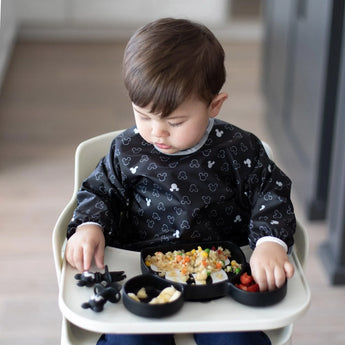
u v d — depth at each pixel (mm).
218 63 983
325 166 2078
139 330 857
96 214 1070
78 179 1178
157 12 3969
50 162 2564
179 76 927
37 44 3904
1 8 3451
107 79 3441
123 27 4016
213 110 1032
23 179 2426
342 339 1644
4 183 2395
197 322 861
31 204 2262
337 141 1848
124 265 1013
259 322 866
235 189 1116
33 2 3902
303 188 2240
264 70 3070
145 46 956
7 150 2652
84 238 1013
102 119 2971
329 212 1947
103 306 885
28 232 2100
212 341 1005
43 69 3541
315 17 2041
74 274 977
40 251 2000
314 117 2076
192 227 1090
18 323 1688
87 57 3744
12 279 1859
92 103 3139
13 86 3301
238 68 3615
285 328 1017
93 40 4012
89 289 939
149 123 973
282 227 1026
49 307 1750
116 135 1235
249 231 1065
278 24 2652
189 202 1081
